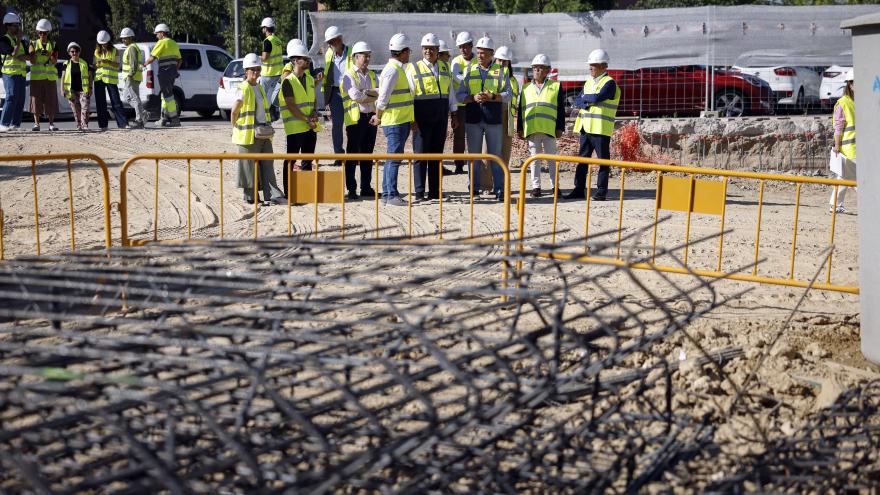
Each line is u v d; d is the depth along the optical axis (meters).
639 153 17.09
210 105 25.39
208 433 4.23
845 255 9.73
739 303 7.79
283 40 34.47
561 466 4.36
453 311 6.92
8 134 18.58
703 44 17.70
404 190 13.52
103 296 7.00
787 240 10.40
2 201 12.14
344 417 4.84
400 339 4.70
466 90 12.84
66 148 16.89
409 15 17.88
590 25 17.89
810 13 17.53
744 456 4.55
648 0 35.31
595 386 4.56
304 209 11.88
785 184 15.52
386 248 4.94
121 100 21.59
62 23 41.91
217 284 4.38
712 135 17.00
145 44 24.12
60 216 11.37
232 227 10.73
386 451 3.73
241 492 3.88
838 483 4.34
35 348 3.68
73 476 3.93
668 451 4.55
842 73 19.64
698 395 5.36
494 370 4.67
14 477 3.94
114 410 3.98
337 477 3.46
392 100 11.83
